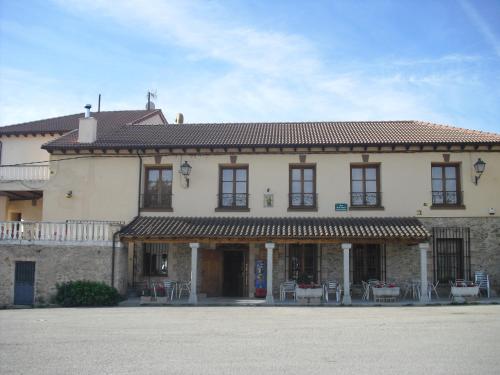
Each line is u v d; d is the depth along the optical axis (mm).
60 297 20375
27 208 27562
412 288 21469
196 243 20500
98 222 21891
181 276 22406
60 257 21078
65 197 23516
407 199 22172
